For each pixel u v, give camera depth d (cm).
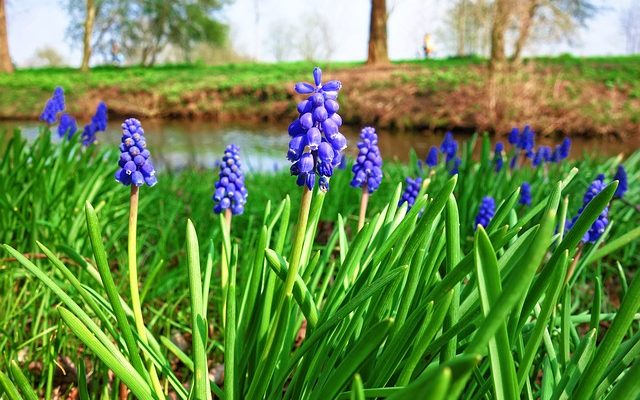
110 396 246
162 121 2725
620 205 507
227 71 3403
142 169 174
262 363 165
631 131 2019
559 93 2283
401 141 2039
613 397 113
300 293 166
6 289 319
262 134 2258
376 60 3225
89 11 3712
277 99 2762
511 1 2083
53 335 253
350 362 128
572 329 217
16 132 436
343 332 175
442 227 175
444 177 609
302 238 151
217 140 2047
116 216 448
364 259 196
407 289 158
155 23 4722
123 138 174
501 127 2111
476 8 2259
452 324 159
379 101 2450
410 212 176
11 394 151
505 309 102
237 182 234
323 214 569
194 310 165
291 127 148
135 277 178
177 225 513
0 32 3475
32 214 372
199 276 166
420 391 95
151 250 426
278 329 158
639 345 137
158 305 361
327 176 150
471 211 472
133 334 175
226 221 239
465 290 174
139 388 151
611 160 656
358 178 253
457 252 156
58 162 441
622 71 2541
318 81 147
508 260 154
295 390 170
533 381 204
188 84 2917
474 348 104
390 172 766
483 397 165
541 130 2100
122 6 4447
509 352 119
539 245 99
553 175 668
